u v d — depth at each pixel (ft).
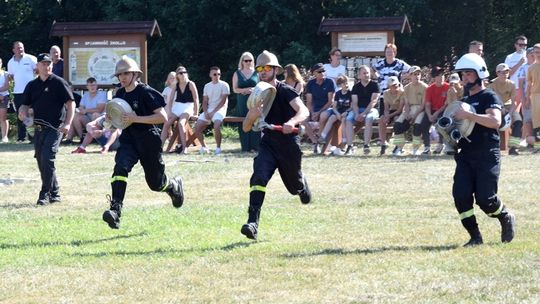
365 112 70.54
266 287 27.32
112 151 75.25
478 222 37.91
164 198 48.06
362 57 85.30
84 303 26.07
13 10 132.26
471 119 31.68
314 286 27.32
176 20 119.85
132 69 36.47
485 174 32.24
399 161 64.08
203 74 124.98
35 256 32.78
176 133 74.79
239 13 119.96
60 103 46.24
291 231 37.09
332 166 61.41
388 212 41.73
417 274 28.43
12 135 99.25
